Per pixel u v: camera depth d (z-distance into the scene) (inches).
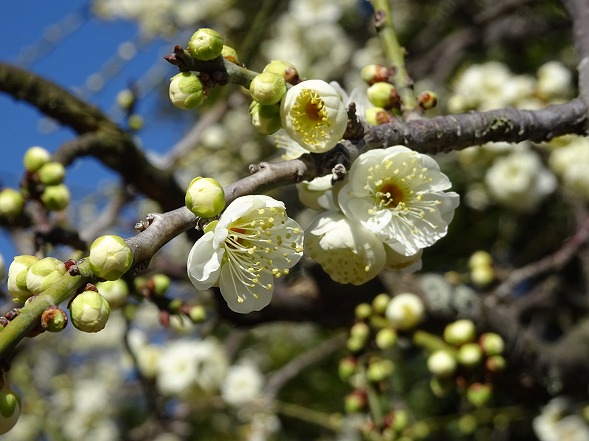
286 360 37.7
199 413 33.8
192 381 30.9
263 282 13.7
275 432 33.9
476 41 36.1
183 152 29.6
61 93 20.6
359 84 38.1
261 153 37.5
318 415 29.9
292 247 13.6
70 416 37.4
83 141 20.3
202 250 13.0
